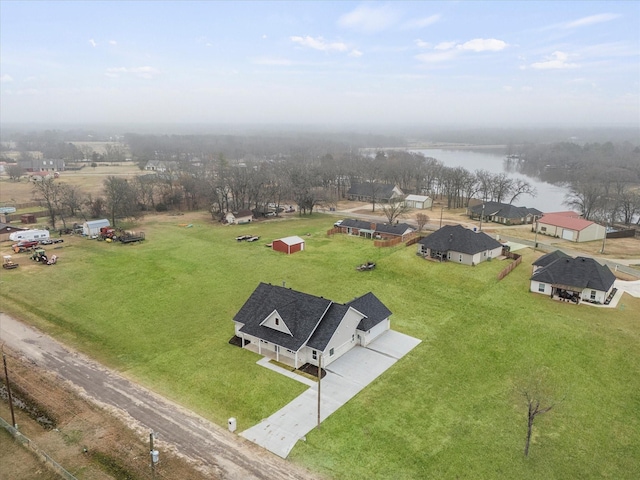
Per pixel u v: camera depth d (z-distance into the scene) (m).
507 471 25.00
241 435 27.69
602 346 38.50
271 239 75.44
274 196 101.81
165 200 107.19
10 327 42.28
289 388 32.62
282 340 36.22
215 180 101.44
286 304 38.78
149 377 34.12
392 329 42.06
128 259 63.44
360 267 58.06
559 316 44.00
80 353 37.72
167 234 79.56
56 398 31.38
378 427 28.42
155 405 30.64
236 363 36.00
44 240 72.56
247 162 191.25
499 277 53.62
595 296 47.06
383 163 164.88
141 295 50.22
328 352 35.62
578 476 24.83
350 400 31.22
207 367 35.41
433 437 27.56
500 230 82.81
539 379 29.91
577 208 117.25
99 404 30.70
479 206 96.75
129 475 24.39
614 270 58.03
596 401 31.38
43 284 53.44
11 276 56.12
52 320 43.97
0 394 31.91
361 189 122.94
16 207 105.56
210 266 60.31
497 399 31.48
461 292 50.38
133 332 41.56
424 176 136.00
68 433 27.75
